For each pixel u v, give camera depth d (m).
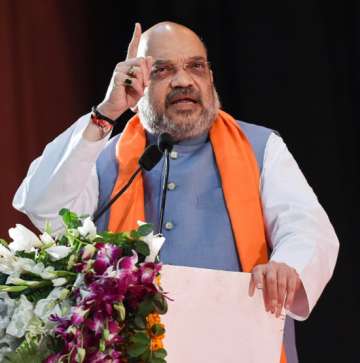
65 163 7.20
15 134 12.14
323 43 12.66
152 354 4.89
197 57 7.66
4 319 4.89
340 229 12.47
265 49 12.70
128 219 7.53
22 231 5.21
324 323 12.30
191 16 12.68
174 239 7.35
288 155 7.82
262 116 12.66
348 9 12.70
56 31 12.54
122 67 7.14
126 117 12.42
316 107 12.61
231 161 7.67
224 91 12.71
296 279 5.95
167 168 6.88
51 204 7.29
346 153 12.61
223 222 7.43
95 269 4.83
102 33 12.78
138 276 4.81
